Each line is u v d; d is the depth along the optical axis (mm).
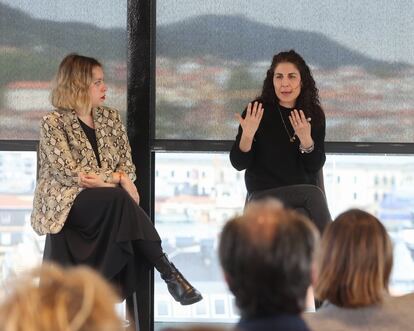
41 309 1375
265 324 2248
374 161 6668
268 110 5816
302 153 5648
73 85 5590
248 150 5660
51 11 6570
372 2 6570
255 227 2268
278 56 5906
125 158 5777
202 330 1471
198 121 6570
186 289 5441
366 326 2715
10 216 6633
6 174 6602
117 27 6547
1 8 6570
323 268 2775
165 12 6551
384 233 2777
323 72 6578
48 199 5418
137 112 6492
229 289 2336
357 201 6707
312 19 6570
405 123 6578
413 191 6680
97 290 1404
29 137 6586
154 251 5430
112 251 5281
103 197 5340
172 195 6645
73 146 5555
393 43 6570
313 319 2750
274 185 5719
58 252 5371
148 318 6461
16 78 6578
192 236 6668
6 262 6605
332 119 6586
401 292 6641
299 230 2271
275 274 2240
